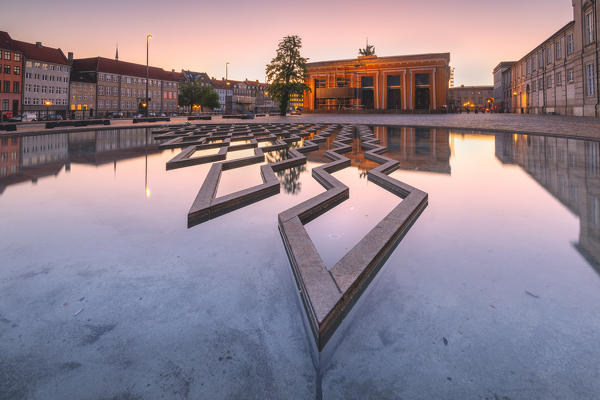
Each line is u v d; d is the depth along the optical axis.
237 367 1.27
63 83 66.12
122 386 1.18
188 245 2.40
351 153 8.07
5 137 12.31
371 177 4.96
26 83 59.56
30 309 1.60
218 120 29.52
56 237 2.52
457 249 2.29
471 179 4.68
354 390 1.16
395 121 23.14
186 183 4.53
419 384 1.18
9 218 2.96
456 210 3.20
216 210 3.25
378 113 39.72
